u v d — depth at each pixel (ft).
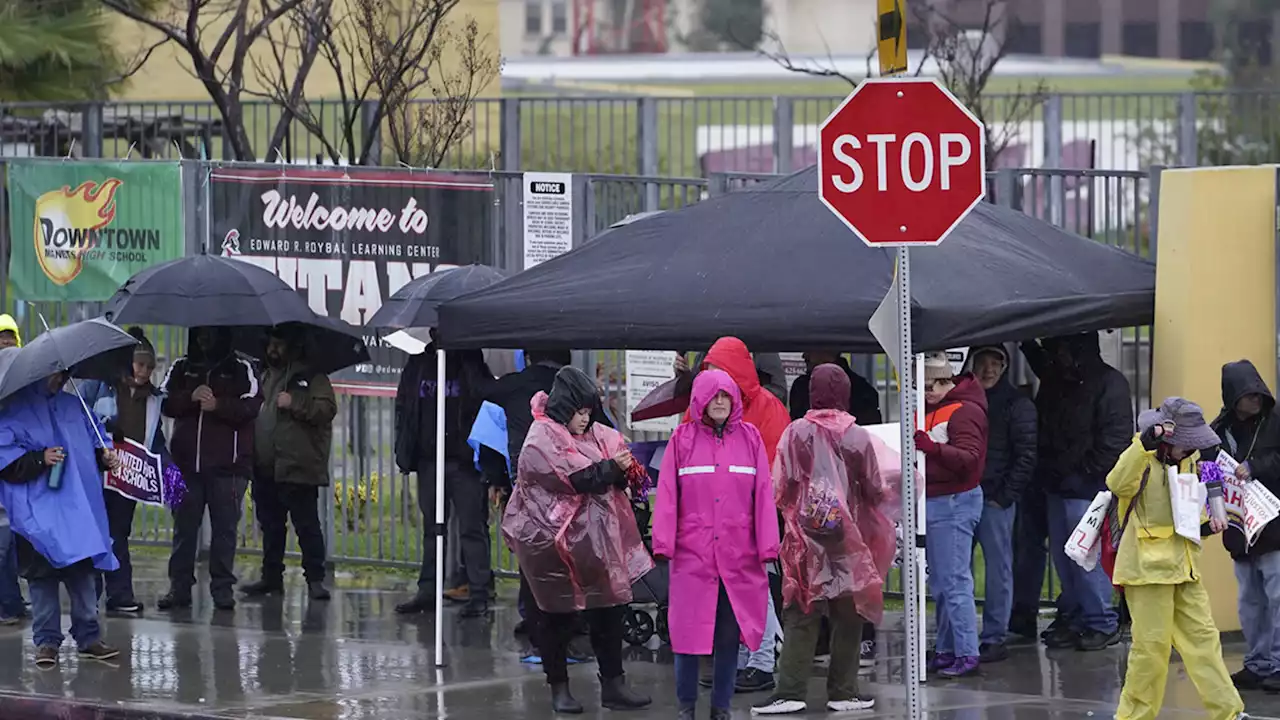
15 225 151.84
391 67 175.73
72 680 112.47
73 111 193.06
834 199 88.28
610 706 105.50
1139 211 132.57
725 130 188.55
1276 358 121.29
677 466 98.73
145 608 135.44
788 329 106.42
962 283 107.86
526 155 192.24
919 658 108.88
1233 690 95.91
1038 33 350.43
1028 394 123.54
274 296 129.70
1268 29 281.33
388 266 144.56
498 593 142.41
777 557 98.32
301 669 115.65
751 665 110.32
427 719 102.68
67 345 112.78
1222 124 194.49
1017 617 123.54
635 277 112.47
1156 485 94.94
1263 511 105.29
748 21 364.17
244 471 134.72
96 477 116.78
